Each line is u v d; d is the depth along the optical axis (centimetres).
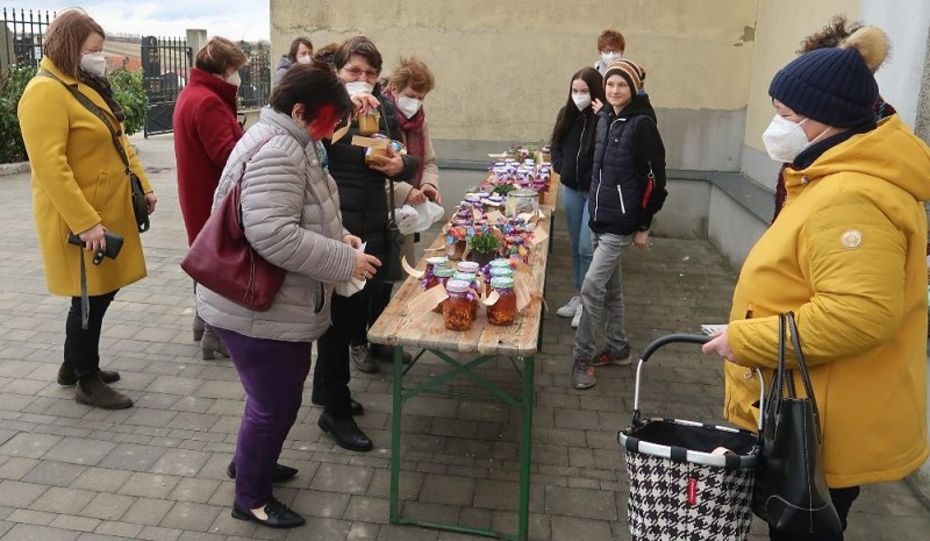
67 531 271
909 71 342
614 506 299
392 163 313
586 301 399
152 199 381
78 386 364
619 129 382
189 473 310
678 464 178
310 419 357
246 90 1533
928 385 293
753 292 188
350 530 278
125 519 279
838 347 165
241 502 277
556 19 727
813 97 174
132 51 1541
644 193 383
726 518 179
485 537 276
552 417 373
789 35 602
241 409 366
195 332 444
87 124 327
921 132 334
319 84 237
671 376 426
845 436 178
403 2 737
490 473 319
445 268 282
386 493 302
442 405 377
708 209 744
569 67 736
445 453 333
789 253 178
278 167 233
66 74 323
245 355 254
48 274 342
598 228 394
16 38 1230
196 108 358
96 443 330
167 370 406
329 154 312
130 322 474
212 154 361
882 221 164
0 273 568
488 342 251
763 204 590
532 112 750
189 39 1557
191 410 364
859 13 432
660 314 539
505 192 448
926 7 329
